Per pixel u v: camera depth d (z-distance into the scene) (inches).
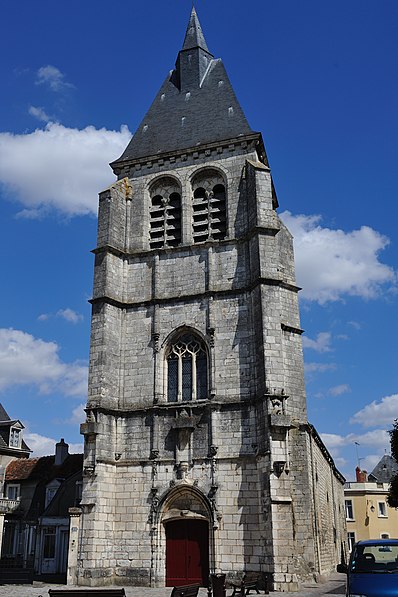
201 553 1122.7
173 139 1467.8
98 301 1285.7
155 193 1432.1
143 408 1217.4
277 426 1080.8
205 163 1389.0
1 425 1982.0
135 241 1381.6
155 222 1400.1
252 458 1123.9
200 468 1146.0
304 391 1301.7
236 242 1286.9
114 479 1192.8
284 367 1182.3
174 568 1127.0
